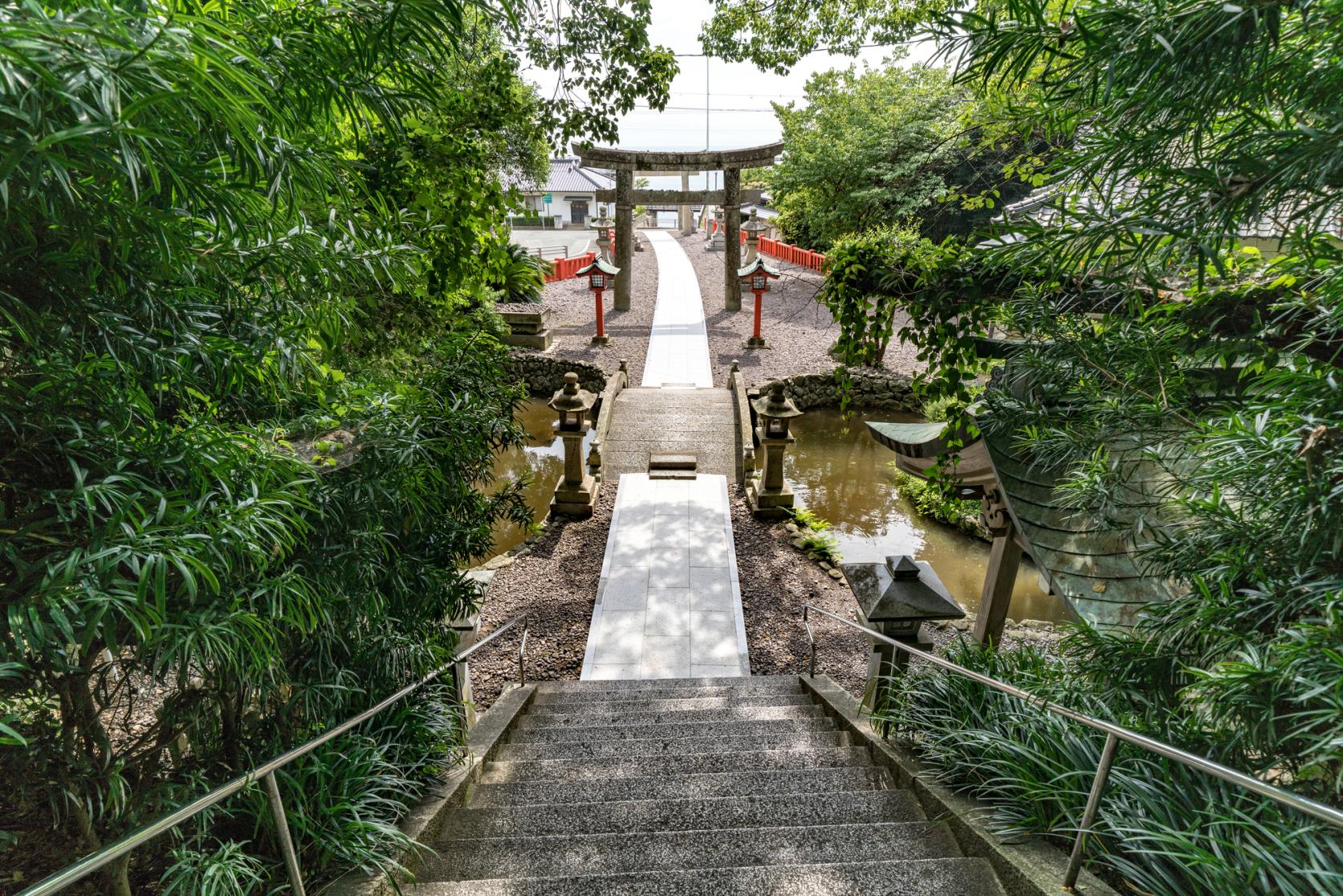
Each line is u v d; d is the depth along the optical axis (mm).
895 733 3691
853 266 3650
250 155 1288
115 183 1341
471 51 4562
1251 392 2057
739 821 3111
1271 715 1653
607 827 3096
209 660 1922
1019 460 3570
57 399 1510
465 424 3254
